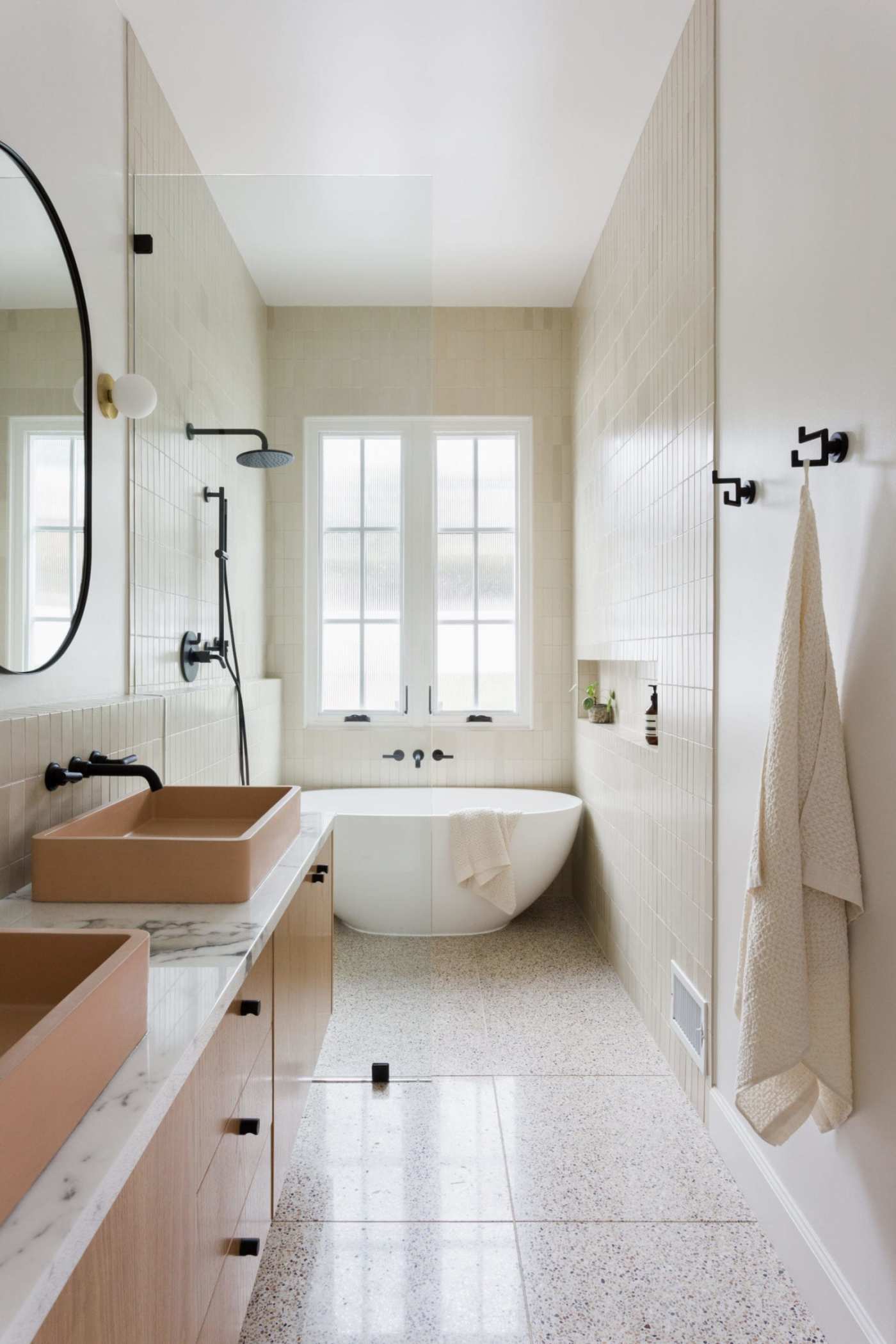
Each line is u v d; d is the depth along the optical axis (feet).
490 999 10.63
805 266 5.71
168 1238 3.26
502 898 12.24
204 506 8.86
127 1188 2.81
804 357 5.73
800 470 5.81
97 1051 2.87
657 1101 8.19
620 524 11.22
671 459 8.86
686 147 8.19
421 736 9.25
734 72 6.95
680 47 8.30
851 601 5.15
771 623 6.31
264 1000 5.14
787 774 5.13
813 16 5.53
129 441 7.67
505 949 12.38
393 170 10.54
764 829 5.23
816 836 5.05
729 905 7.14
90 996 2.81
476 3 7.67
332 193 8.94
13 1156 2.26
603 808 12.30
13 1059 2.32
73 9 6.59
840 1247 5.20
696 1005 7.93
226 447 8.90
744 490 6.63
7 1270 2.02
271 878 5.70
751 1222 6.43
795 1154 5.85
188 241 8.79
